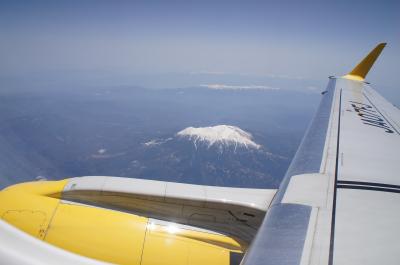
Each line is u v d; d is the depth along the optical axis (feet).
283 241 15.39
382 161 29.76
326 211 19.12
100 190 28.35
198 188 30.25
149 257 24.17
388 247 15.60
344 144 34.24
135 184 29.50
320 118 44.52
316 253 14.53
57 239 24.22
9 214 25.26
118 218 26.00
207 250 25.44
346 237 16.22
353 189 23.00
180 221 29.58
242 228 29.35
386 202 21.16
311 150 32.24
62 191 27.73
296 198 21.04
